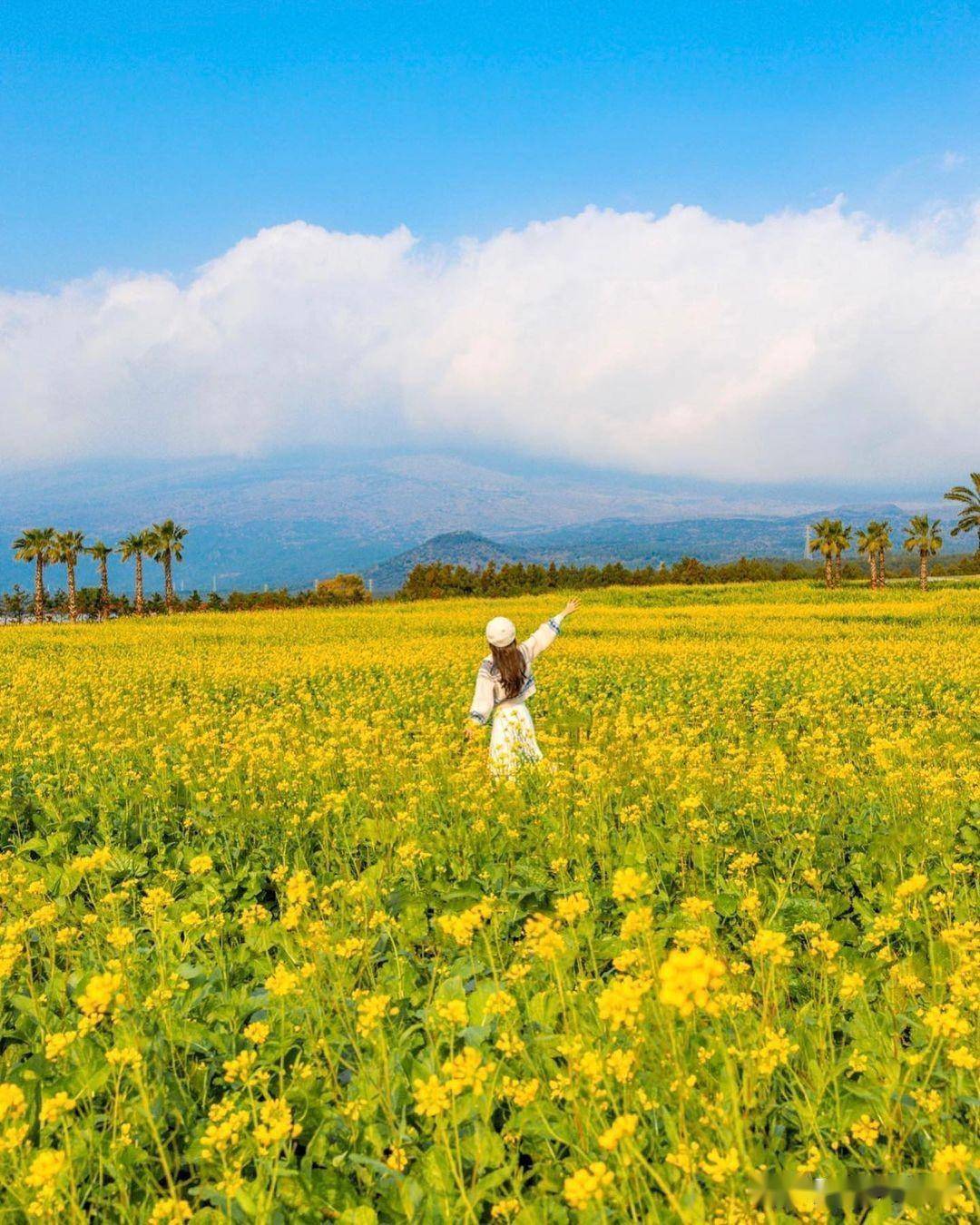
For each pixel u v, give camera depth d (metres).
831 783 8.86
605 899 6.40
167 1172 3.05
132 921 6.46
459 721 15.12
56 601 117.00
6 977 4.89
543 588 108.19
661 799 8.53
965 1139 3.34
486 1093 3.56
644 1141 3.22
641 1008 3.57
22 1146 3.32
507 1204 2.96
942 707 16.56
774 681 19.44
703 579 111.25
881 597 59.38
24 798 10.09
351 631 41.81
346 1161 3.58
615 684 19.83
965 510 79.75
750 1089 3.27
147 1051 4.11
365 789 9.53
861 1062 3.65
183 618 58.00
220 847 8.23
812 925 5.04
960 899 5.85
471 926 4.18
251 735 13.58
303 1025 4.33
